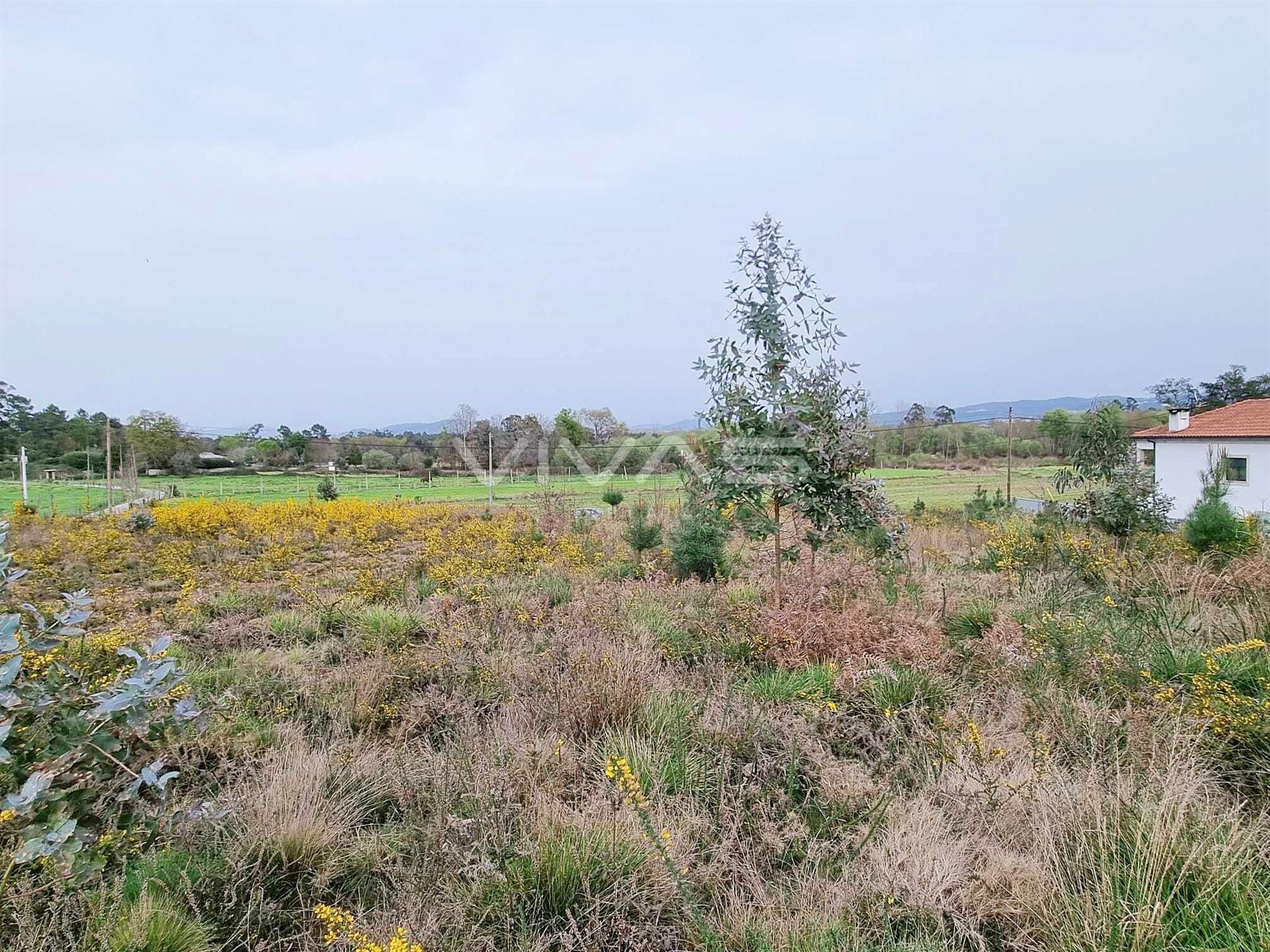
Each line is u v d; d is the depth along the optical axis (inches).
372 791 120.0
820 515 210.8
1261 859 87.6
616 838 96.4
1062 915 81.0
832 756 129.4
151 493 978.1
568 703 143.7
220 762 126.6
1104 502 346.0
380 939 81.9
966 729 129.1
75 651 154.0
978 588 255.1
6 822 86.1
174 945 78.9
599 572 335.9
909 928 85.0
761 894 90.4
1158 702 133.4
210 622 248.4
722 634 200.5
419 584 315.0
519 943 81.7
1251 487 721.0
